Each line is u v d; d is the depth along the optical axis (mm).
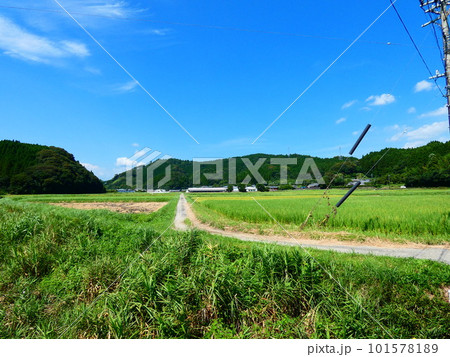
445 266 6645
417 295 5375
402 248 9359
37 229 9141
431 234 10977
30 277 6805
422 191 41375
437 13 11805
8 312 5445
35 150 97875
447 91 11492
